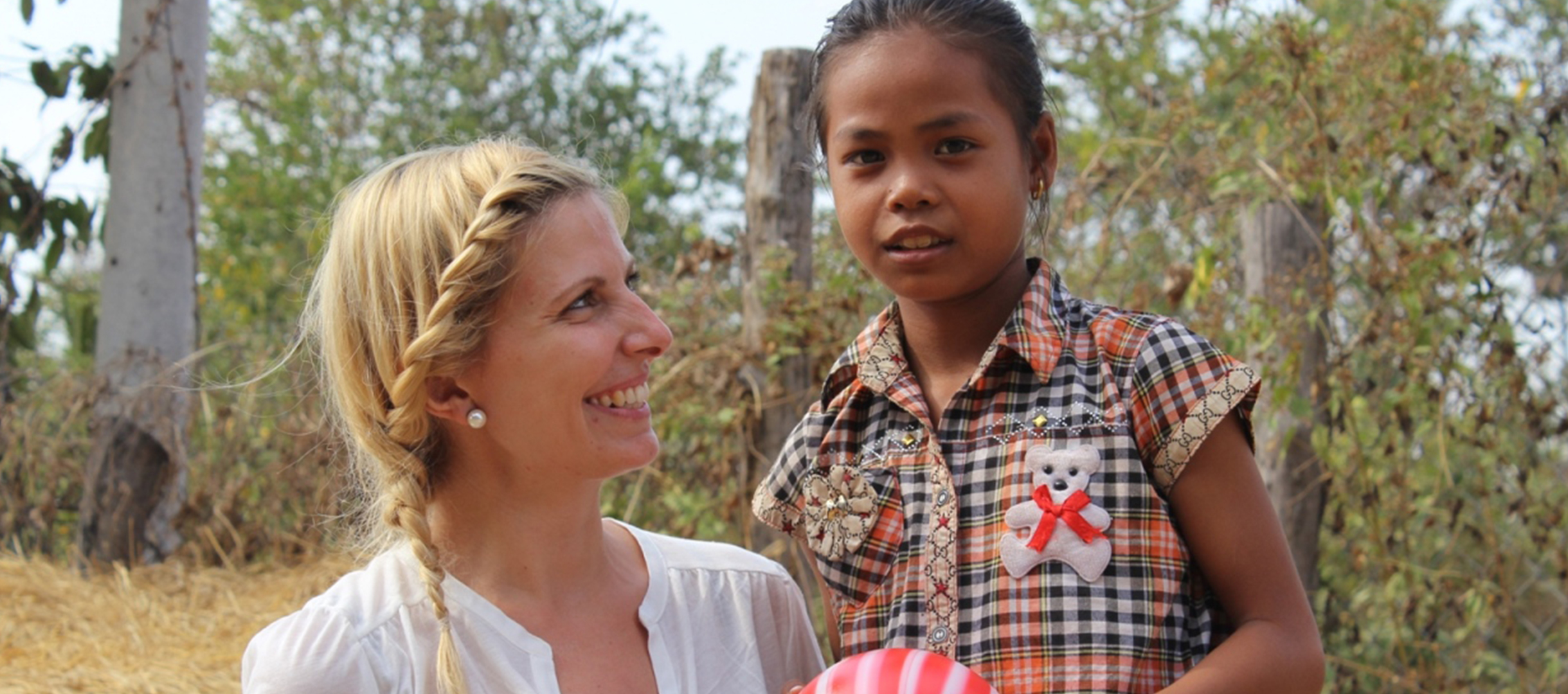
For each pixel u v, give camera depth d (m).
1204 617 1.92
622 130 14.45
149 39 5.35
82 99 5.40
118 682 3.79
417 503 1.74
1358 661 4.02
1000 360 2.02
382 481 1.85
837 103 2.03
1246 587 1.88
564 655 1.80
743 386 4.21
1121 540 1.88
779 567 2.09
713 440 4.28
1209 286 3.89
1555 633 4.02
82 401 5.31
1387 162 3.84
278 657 1.68
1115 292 4.51
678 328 4.42
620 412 1.80
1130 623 1.84
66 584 4.70
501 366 1.74
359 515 2.05
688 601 1.96
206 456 5.48
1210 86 4.28
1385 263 3.79
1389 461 3.91
